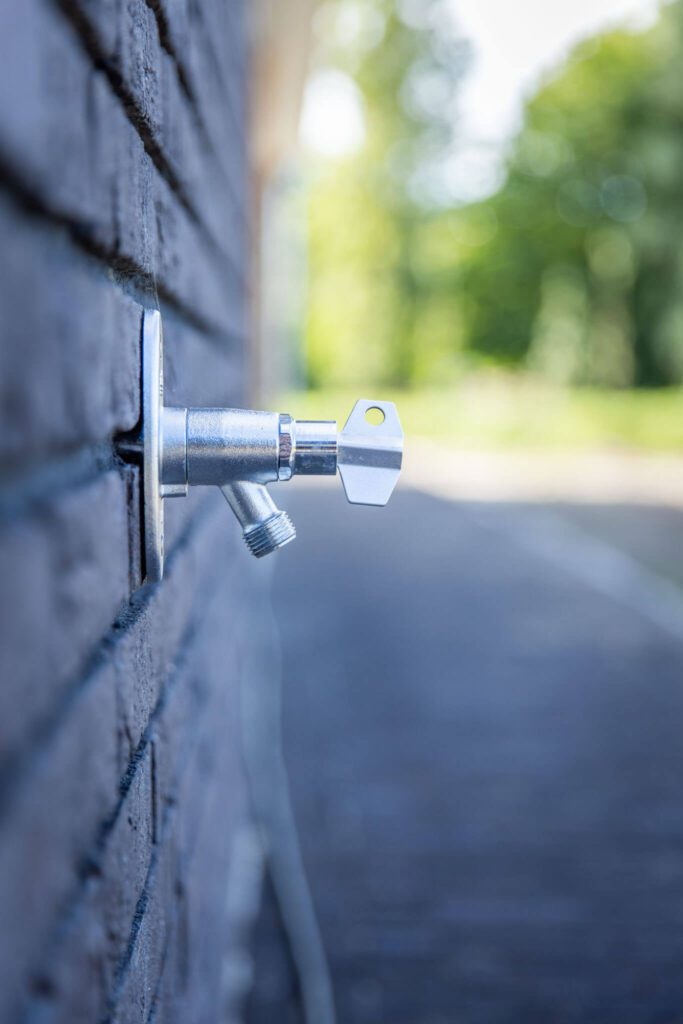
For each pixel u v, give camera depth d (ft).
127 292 3.01
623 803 13.83
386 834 12.71
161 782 3.74
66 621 2.00
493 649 21.95
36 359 1.80
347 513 44.93
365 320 134.21
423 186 128.88
